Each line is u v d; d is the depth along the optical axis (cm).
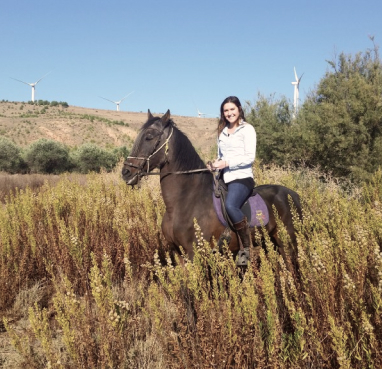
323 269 331
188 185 503
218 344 324
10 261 580
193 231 494
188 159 505
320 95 1642
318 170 1390
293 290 346
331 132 1402
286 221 552
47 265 585
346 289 321
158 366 385
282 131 1616
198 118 11400
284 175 1132
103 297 364
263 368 310
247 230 495
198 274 374
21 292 557
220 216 494
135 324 430
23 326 491
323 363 309
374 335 289
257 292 368
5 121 9038
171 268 391
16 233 659
